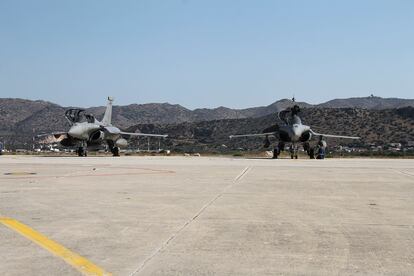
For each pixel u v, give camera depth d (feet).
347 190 51.57
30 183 58.03
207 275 21.24
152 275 21.20
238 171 78.95
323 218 34.65
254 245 26.53
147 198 44.52
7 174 71.61
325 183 58.90
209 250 25.41
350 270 22.11
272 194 47.78
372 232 30.01
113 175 70.18
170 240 27.58
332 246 26.43
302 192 49.60
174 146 440.45
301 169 84.99
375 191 50.80
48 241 27.32
